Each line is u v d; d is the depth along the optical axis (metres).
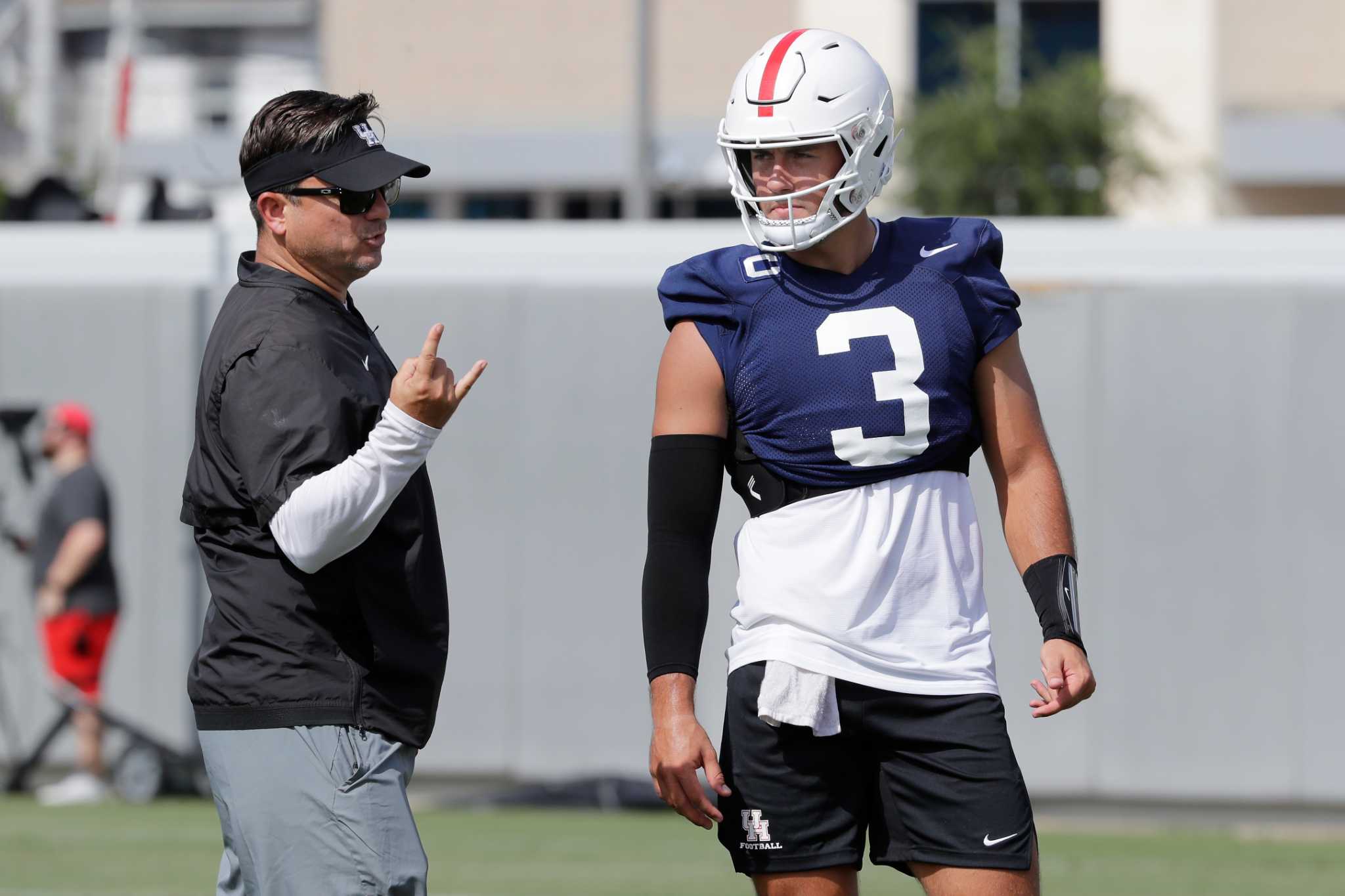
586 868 26.31
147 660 34.50
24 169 80.75
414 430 10.56
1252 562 30.75
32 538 34.78
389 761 11.23
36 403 34.91
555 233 33.66
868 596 10.91
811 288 11.01
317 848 11.03
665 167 66.06
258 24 92.94
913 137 69.88
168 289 34.59
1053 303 31.42
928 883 11.06
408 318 33.47
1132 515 31.12
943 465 11.20
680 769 10.70
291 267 11.77
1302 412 30.61
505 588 33.31
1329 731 30.44
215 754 11.28
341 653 11.17
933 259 11.11
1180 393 31.00
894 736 10.93
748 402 11.04
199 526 11.52
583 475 33.06
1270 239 31.30
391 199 12.17
